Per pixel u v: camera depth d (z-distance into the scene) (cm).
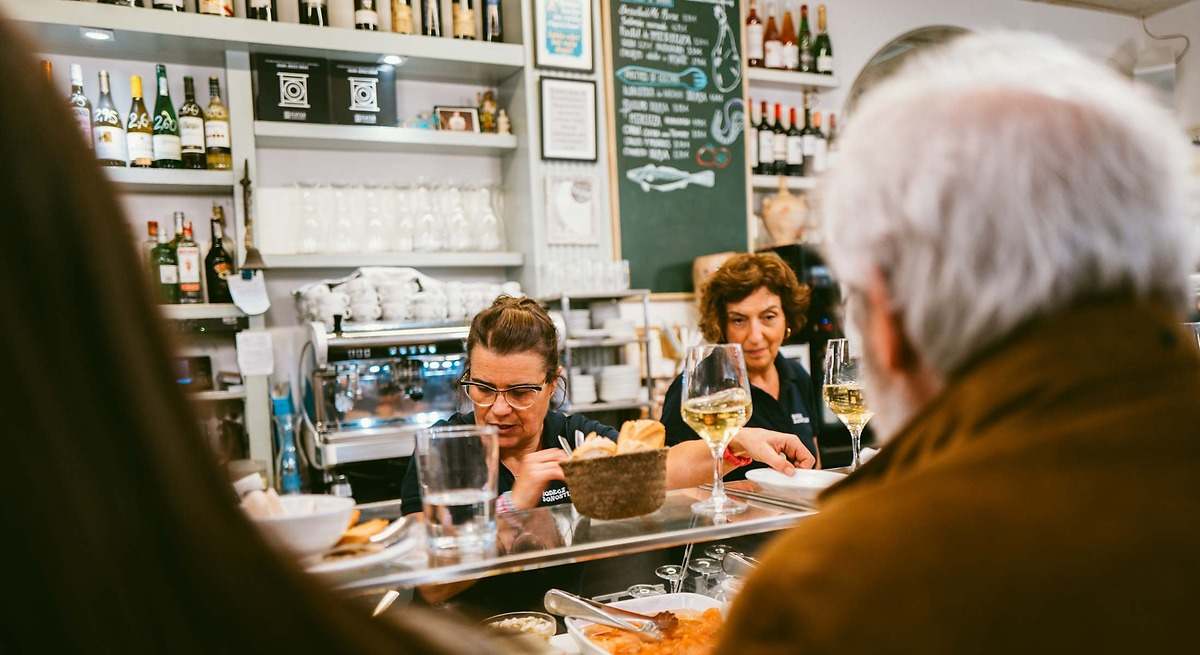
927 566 40
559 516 109
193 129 307
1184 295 50
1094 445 42
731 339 235
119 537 24
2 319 23
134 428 24
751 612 44
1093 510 40
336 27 336
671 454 142
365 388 288
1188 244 48
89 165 26
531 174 353
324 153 343
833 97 448
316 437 285
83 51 304
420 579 86
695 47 391
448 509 94
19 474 23
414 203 351
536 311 168
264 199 333
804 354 370
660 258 383
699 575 115
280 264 314
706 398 115
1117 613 38
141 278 26
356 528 96
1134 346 45
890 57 471
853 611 40
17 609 23
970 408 46
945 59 54
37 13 271
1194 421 42
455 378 300
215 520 26
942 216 47
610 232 372
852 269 52
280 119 315
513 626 105
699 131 392
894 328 53
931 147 48
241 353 301
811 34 442
